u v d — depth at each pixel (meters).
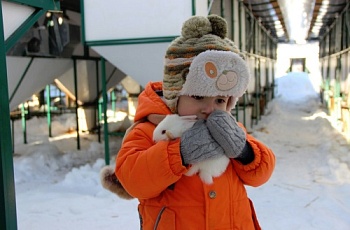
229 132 1.53
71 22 9.09
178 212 1.65
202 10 6.39
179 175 1.53
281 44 28.19
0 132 2.63
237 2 10.22
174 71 1.65
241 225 1.70
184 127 1.58
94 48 6.45
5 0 2.87
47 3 3.23
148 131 1.70
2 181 2.65
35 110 14.95
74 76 9.07
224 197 1.66
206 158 1.53
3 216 2.67
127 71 6.39
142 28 6.19
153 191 1.59
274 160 1.79
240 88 1.64
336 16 13.15
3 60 2.66
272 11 12.45
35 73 7.78
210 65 1.57
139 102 1.82
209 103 1.65
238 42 10.39
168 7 6.05
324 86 17.67
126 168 1.61
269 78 19.06
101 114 12.55
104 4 6.30
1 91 2.64
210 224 1.63
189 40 1.66
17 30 3.01
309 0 10.66
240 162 1.71
